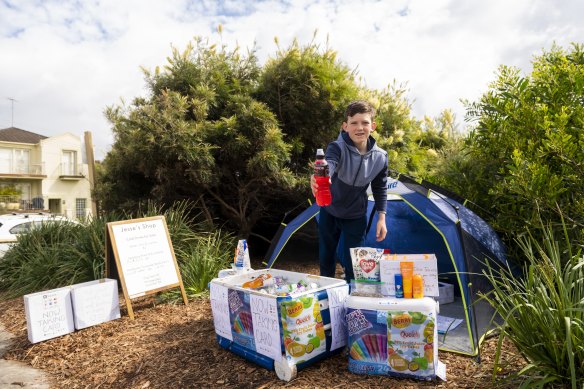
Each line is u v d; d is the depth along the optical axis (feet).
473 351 9.59
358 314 8.91
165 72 23.17
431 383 8.29
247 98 21.56
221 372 9.53
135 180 25.23
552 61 13.92
